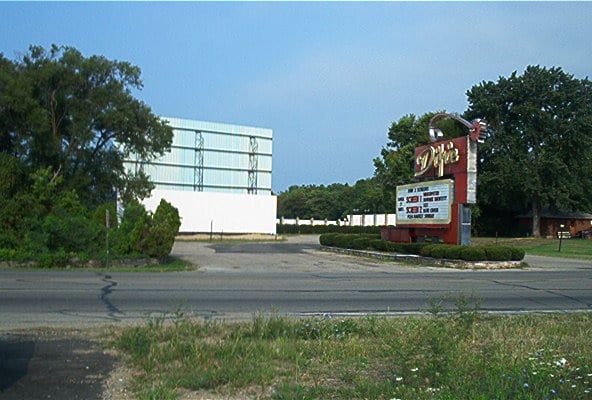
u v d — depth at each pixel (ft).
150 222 88.94
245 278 66.95
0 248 79.77
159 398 20.58
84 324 35.58
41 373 24.25
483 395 19.80
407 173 215.92
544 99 197.26
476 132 91.66
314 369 24.61
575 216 233.96
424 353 25.49
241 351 26.84
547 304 48.08
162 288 54.29
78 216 86.79
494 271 83.82
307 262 99.50
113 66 134.00
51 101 126.82
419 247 100.37
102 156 138.10
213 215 203.00
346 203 376.68
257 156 252.62
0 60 124.26
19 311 40.09
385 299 49.62
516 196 204.85
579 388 21.07
